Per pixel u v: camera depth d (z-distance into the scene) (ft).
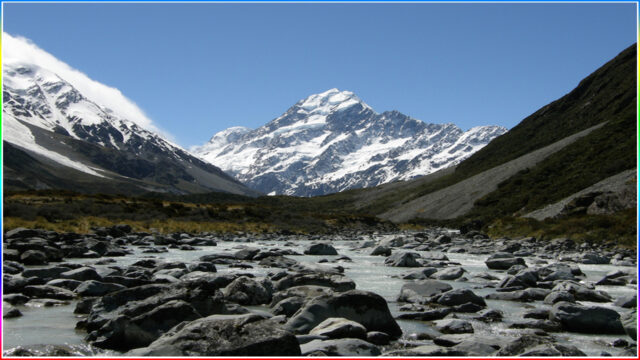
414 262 78.64
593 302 45.70
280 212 280.31
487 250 112.37
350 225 284.82
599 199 163.32
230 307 35.09
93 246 87.76
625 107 374.22
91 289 45.19
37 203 199.11
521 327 35.81
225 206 280.31
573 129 426.51
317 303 33.99
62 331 32.96
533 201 245.04
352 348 27.78
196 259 82.74
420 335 33.06
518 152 446.60
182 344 25.96
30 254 66.95
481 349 27.91
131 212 215.31
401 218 380.17
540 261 83.87
